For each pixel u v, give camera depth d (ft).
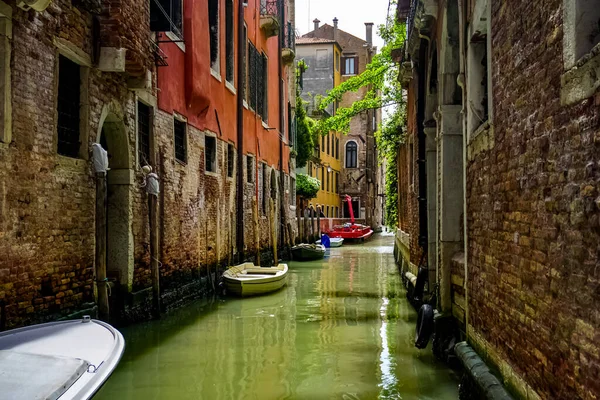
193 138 39.14
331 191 144.25
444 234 24.16
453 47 24.00
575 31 9.71
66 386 11.20
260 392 19.11
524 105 12.59
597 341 8.91
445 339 23.25
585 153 9.35
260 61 63.98
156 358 23.56
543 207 11.39
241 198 51.29
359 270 61.87
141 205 29.89
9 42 18.57
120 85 27.37
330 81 142.92
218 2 45.93
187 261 37.09
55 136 21.52
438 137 25.64
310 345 25.80
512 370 13.56
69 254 22.47
